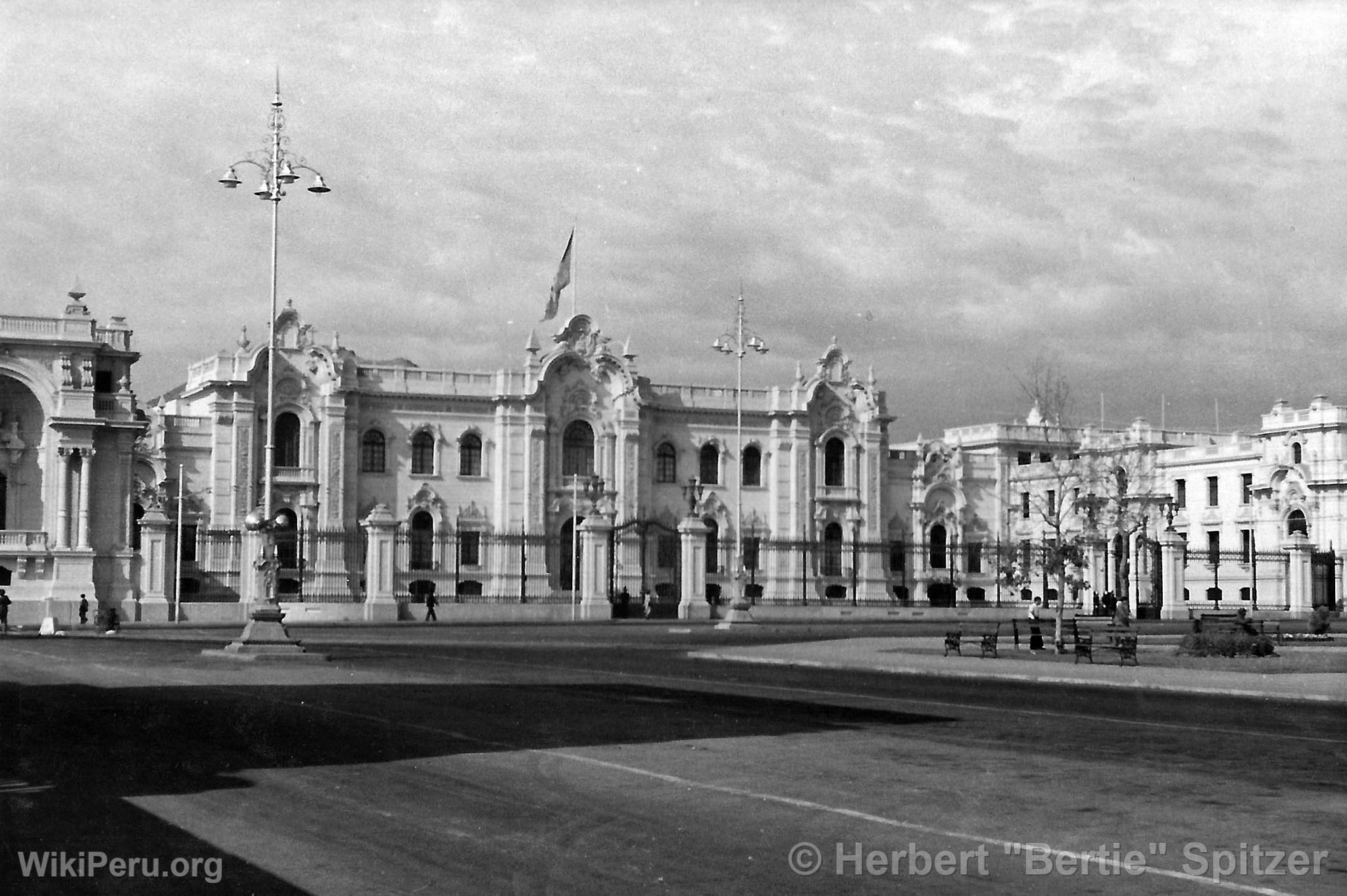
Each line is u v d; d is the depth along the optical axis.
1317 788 19.94
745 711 30.84
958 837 16.16
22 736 25.09
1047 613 107.50
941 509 127.25
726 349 95.06
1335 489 108.06
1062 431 120.12
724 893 13.58
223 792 19.03
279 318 106.81
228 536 95.25
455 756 22.53
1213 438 133.00
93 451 91.56
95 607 86.00
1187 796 19.12
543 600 102.06
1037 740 25.73
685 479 119.81
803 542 100.62
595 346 116.00
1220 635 54.00
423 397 111.00
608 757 22.50
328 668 44.00
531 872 14.41
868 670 47.12
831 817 17.36
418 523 110.50
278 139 50.06
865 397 124.50
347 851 15.36
